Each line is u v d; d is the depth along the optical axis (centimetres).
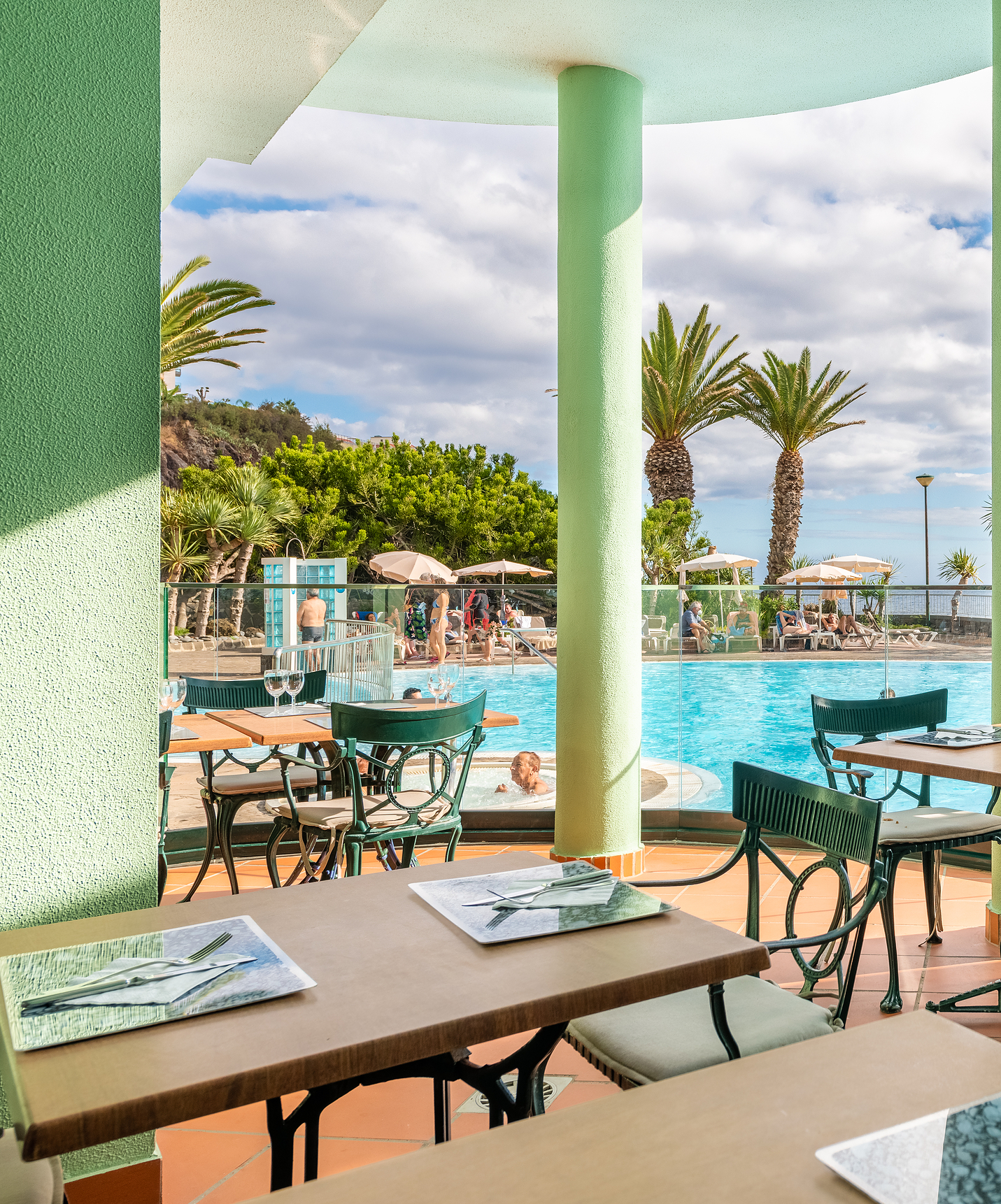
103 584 199
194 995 111
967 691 523
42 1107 88
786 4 392
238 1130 237
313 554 3691
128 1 199
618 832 441
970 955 345
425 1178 79
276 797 402
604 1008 115
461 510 3981
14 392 190
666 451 2689
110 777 199
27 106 190
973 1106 88
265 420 5419
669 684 533
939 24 410
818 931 369
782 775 218
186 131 421
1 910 187
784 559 2728
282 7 306
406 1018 106
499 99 484
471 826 518
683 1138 85
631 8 394
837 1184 78
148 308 203
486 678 571
